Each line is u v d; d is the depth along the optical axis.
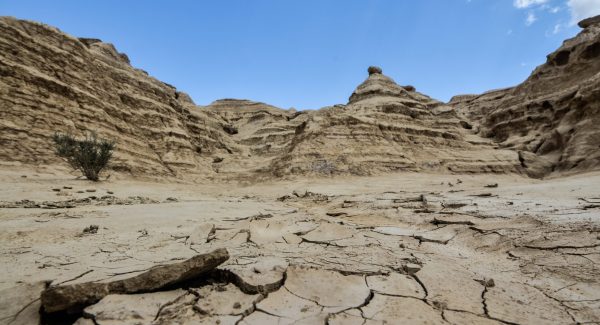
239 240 6.86
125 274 4.40
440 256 5.82
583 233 6.03
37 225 8.20
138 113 36.84
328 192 22.11
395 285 4.24
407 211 10.84
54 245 6.35
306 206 15.45
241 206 14.38
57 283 4.07
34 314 3.47
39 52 28.62
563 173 32.09
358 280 4.40
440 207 11.18
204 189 28.77
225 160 48.12
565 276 4.53
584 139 33.00
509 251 5.90
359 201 15.04
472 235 7.09
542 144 40.44
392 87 53.84
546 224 6.99
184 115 49.69
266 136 62.22
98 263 4.99
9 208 10.90
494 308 3.62
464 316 3.41
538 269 4.91
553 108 43.72
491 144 46.31
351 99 54.47
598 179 17.92
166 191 23.19
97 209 11.66
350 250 6.05
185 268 3.98
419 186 24.39
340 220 10.52
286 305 3.66
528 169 35.50
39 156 23.77
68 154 22.03
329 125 38.16
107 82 35.44
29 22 30.00
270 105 87.12
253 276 4.24
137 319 3.27
